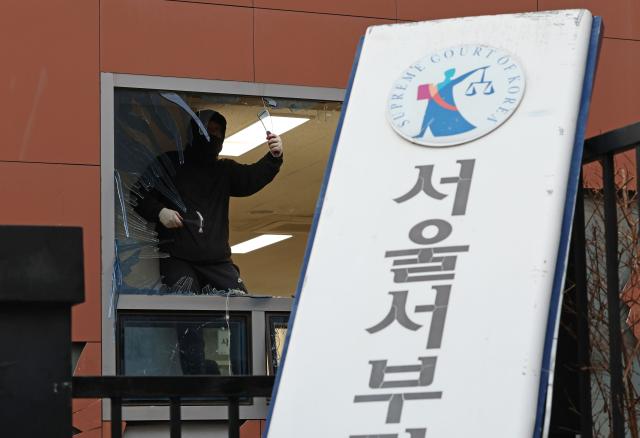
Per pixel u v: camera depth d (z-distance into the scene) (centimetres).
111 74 754
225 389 402
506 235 375
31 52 741
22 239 365
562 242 371
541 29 418
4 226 365
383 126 416
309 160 841
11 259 364
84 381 387
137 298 744
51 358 367
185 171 777
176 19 772
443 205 389
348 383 373
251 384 404
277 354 767
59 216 730
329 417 371
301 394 377
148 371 741
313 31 798
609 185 412
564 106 393
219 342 760
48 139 736
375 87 428
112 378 389
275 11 791
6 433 361
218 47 779
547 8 839
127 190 757
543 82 402
